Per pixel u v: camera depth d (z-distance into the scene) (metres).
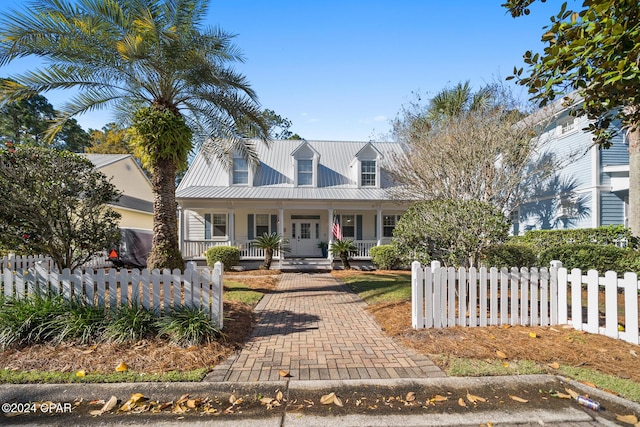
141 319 4.43
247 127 9.51
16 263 7.57
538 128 11.62
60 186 6.18
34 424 2.74
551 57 3.57
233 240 15.55
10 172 5.85
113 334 4.21
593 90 3.70
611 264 7.55
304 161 17.09
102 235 6.71
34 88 7.37
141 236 14.95
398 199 14.31
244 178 16.83
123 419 2.81
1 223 6.04
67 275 4.62
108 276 4.62
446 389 3.25
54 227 6.31
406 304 6.57
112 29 7.38
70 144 30.89
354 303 7.31
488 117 11.15
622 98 3.89
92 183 6.62
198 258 15.42
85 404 3.04
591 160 11.24
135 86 8.34
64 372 3.49
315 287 9.71
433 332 4.73
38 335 4.11
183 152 8.03
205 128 10.23
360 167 16.92
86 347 4.07
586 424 2.71
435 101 16.73
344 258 14.66
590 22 3.25
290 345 4.48
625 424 2.69
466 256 6.23
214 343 4.27
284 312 6.44
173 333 4.30
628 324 4.25
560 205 12.50
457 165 10.70
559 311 5.08
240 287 9.28
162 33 7.22
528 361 3.77
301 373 3.59
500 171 11.09
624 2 2.88
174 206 8.09
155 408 2.98
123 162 19.41
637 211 8.21
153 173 7.97
